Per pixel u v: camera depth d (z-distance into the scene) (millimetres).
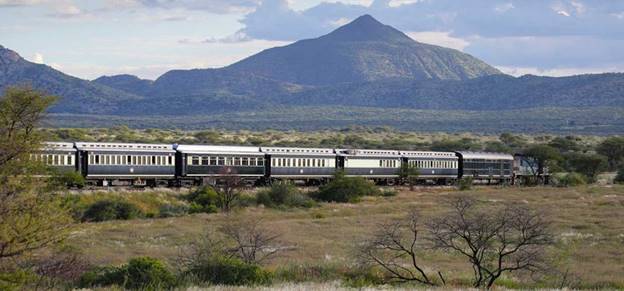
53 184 24969
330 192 90750
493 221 44219
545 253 45594
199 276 34188
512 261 41281
